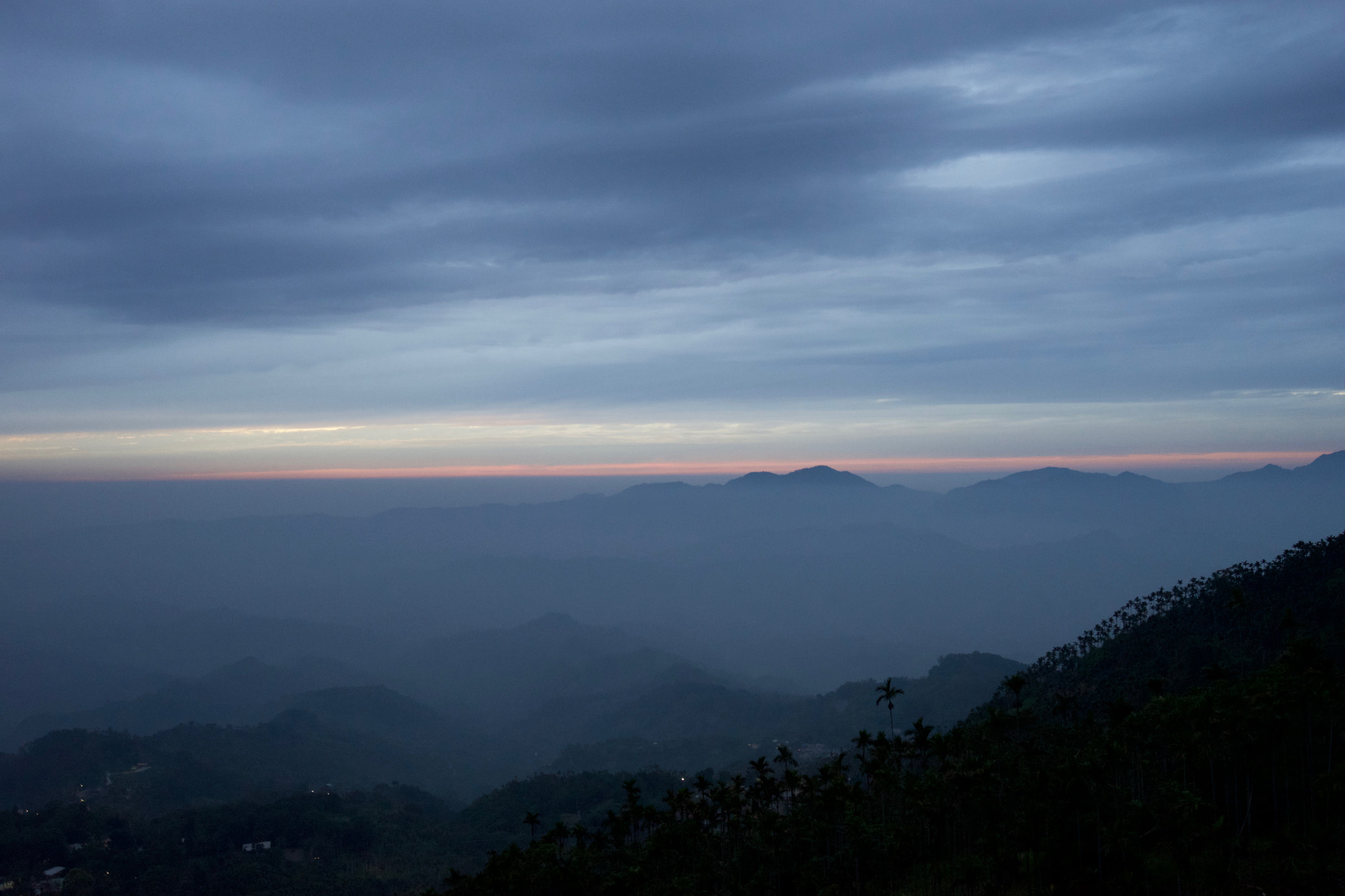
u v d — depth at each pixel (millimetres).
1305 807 72250
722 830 105625
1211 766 75625
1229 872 63750
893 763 101625
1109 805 71062
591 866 92750
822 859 85062
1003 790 85750
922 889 79625
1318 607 122000
